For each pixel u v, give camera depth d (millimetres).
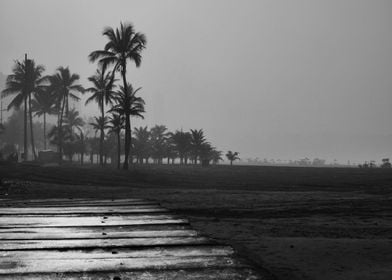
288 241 6645
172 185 24297
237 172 38188
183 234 6023
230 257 4551
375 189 21641
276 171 42156
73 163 51344
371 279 4512
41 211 8969
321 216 11516
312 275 4664
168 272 3934
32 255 4719
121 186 22703
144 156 59656
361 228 9047
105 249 5059
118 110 33219
